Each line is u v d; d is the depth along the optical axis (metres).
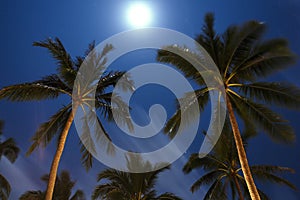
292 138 13.58
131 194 19.41
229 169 21.16
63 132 12.98
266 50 13.00
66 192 22.81
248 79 14.23
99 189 19.25
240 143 12.89
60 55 14.20
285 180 21.00
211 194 20.94
